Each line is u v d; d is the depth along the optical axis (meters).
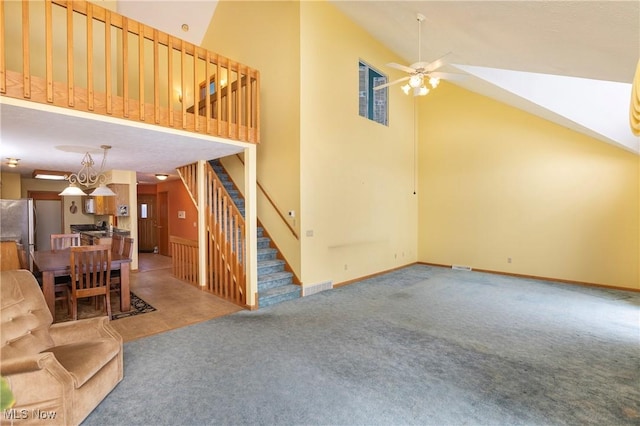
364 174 6.37
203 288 5.45
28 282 2.45
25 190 7.66
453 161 7.52
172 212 8.98
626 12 1.92
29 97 2.63
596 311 4.37
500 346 3.25
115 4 6.02
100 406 2.23
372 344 3.28
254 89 4.74
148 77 6.98
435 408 2.23
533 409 2.22
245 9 6.16
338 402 2.29
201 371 2.71
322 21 5.40
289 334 3.53
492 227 6.97
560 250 6.12
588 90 5.05
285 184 5.34
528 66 3.80
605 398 2.36
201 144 4.15
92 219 8.46
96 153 4.62
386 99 7.02
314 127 5.29
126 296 4.31
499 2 2.37
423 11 3.39
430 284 5.94
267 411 2.19
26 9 2.60
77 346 2.35
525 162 6.50
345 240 5.93
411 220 7.91
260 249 5.45
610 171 5.60
